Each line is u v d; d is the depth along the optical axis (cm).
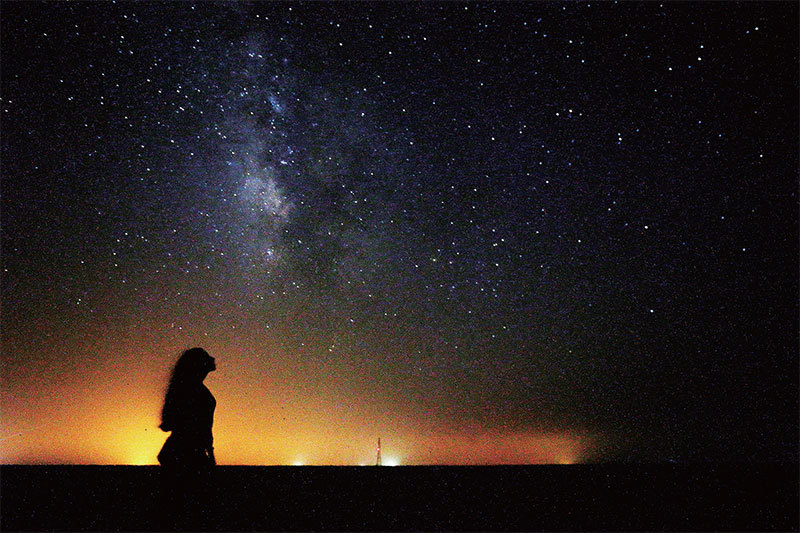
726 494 337
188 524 290
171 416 307
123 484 361
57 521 290
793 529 278
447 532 276
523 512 307
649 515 300
